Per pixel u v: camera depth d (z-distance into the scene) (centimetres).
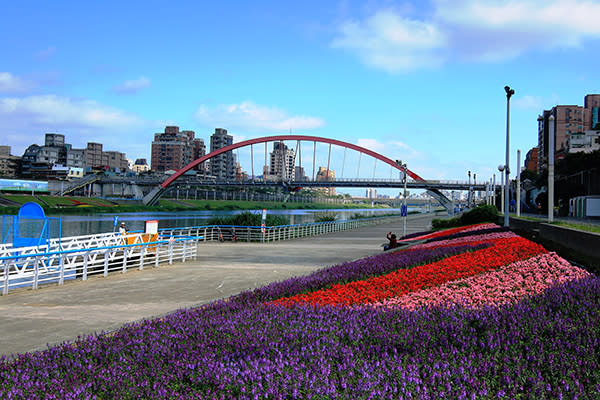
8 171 18562
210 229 3894
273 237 3719
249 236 3603
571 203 6144
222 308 896
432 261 1583
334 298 947
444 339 584
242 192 18175
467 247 1869
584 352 515
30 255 1405
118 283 1568
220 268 1988
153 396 471
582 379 457
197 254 2600
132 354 620
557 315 671
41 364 591
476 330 628
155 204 13600
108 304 1199
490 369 485
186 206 14138
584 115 16912
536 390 435
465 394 428
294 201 19400
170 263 2131
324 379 475
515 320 639
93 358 616
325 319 741
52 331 910
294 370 498
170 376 520
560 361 495
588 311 684
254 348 589
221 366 519
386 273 1338
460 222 5006
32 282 1427
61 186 13500
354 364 516
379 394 432
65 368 584
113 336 721
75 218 8325
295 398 440
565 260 1421
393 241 2633
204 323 750
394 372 486
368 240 3828
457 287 1080
